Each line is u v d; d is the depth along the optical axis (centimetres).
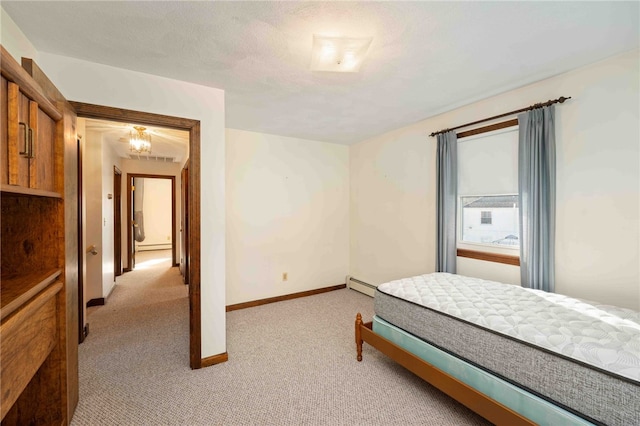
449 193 300
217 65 200
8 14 144
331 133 396
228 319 334
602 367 118
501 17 150
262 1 137
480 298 197
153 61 194
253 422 169
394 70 211
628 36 170
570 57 195
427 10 144
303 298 417
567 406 125
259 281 390
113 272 467
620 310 171
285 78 222
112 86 200
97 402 185
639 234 187
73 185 172
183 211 533
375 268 420
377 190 414
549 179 224
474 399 156
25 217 148
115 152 515
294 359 242
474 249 289
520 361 141
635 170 188
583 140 210
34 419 151
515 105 249
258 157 389
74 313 174
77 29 158
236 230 372
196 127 229
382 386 205
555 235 226
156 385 205
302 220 427
